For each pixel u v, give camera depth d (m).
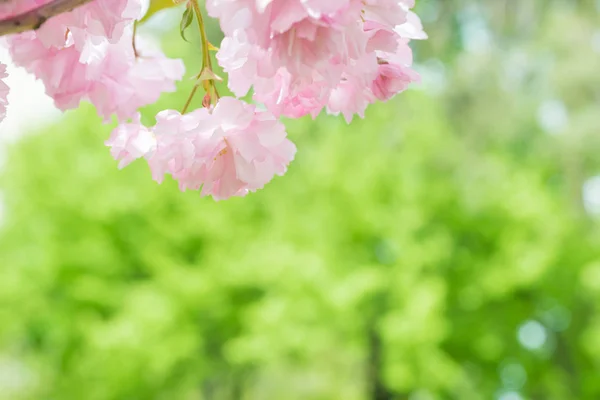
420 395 15.20
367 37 1.11
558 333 15.57
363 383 18.77
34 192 17.61
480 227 15.53
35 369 18.33
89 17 1.15
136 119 1.37
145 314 14.79
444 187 15.70
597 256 15.05
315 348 14.62
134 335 14.69
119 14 1.15
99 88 1.33
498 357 15.26
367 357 16.48
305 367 18.09
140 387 15.63
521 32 17.12
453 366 14.07
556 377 15.36
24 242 18.23
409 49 1.29
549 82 15.74
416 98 17.20
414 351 13.74
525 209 14.96
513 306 15.16
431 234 15.70
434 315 13.56
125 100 1.35
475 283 14.96
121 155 1.21
